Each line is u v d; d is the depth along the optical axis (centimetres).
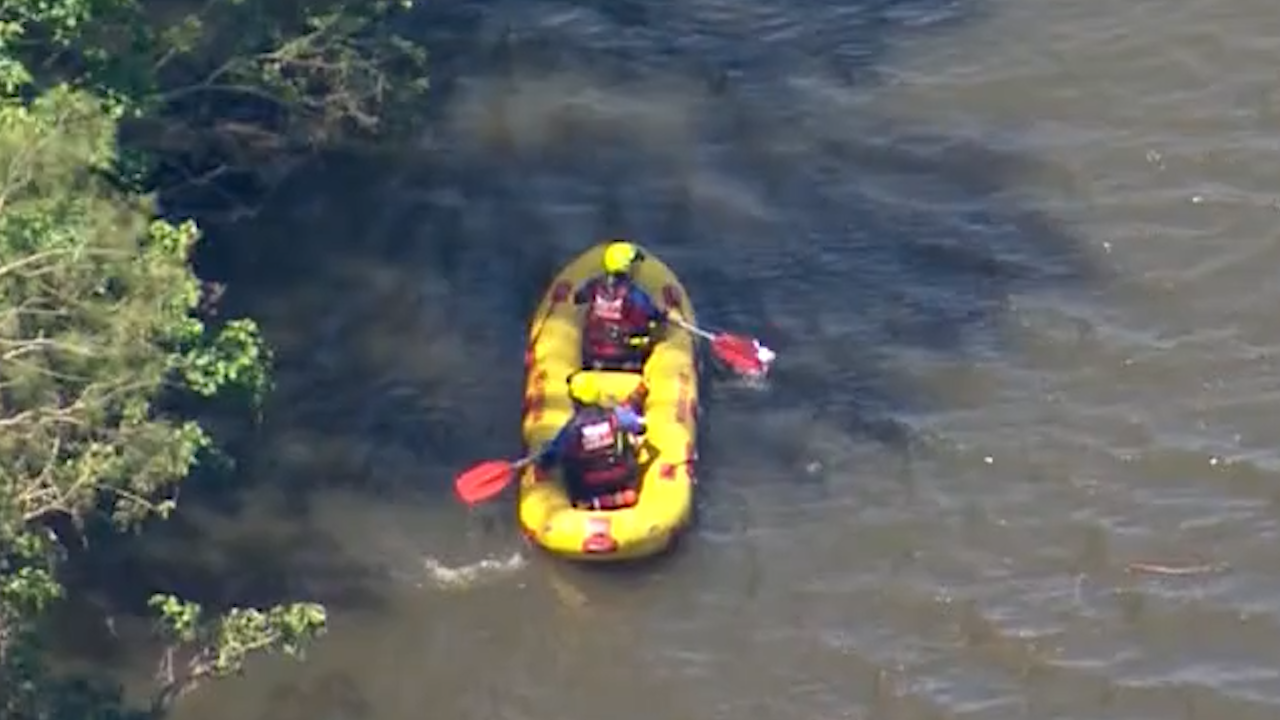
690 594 7938
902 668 7644
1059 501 8169
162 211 9269
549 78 10256
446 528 8206
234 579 8019
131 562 8056
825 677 7638
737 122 9988
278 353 8906
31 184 6225
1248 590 7806
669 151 9869
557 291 8875
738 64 10312
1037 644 7681
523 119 10038
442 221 9525
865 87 10119
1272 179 9456
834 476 8312
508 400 8719
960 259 9212
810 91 10131
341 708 7594
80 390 6575
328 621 7875
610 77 10262
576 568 8025
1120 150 9675
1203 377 8600
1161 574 7881
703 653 7744
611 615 7888
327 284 9231
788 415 8562
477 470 8000
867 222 9431
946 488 8250
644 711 7581
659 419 8250
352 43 8931
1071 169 9612
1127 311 8919
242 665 7700
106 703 6762
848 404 8594
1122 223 9325
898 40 10362
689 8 10625
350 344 8962
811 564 8006
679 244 9381
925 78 10138
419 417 8650
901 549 8038
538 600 7950
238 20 8438
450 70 10294
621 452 7925
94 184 6456
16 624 6381
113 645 7738
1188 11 10331
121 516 6744
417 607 7938
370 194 9631
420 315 9088
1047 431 8431
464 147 9894
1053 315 8912
